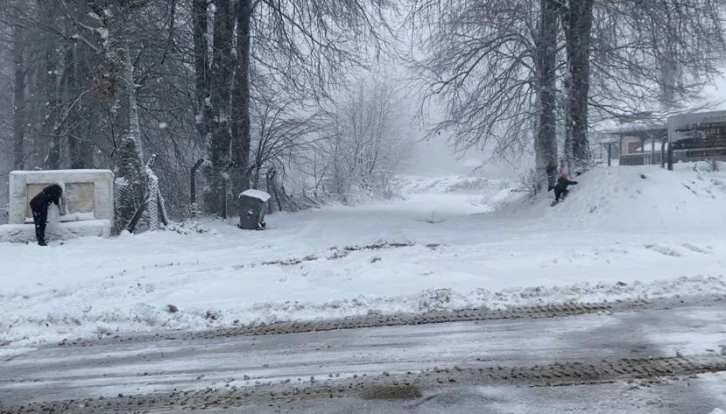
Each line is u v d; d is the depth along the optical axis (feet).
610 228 53.83
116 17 56.54
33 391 18.16
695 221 53.93
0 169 110.63
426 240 49.55
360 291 29.78
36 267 37.58
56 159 80.12
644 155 106.83
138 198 55.62
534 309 25.93
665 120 81.00
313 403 16.42
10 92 105.09
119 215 54.90
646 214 55.67
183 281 32.94
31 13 73.36
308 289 30.58
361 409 15.88
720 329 22.20
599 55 70.90
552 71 78.28
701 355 19.34
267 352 21.25
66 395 17.75
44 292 30.83
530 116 86.69
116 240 48.34
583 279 30.81
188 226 57.06
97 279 33.96
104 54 56.08
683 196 57.00
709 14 63.46
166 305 27.45
